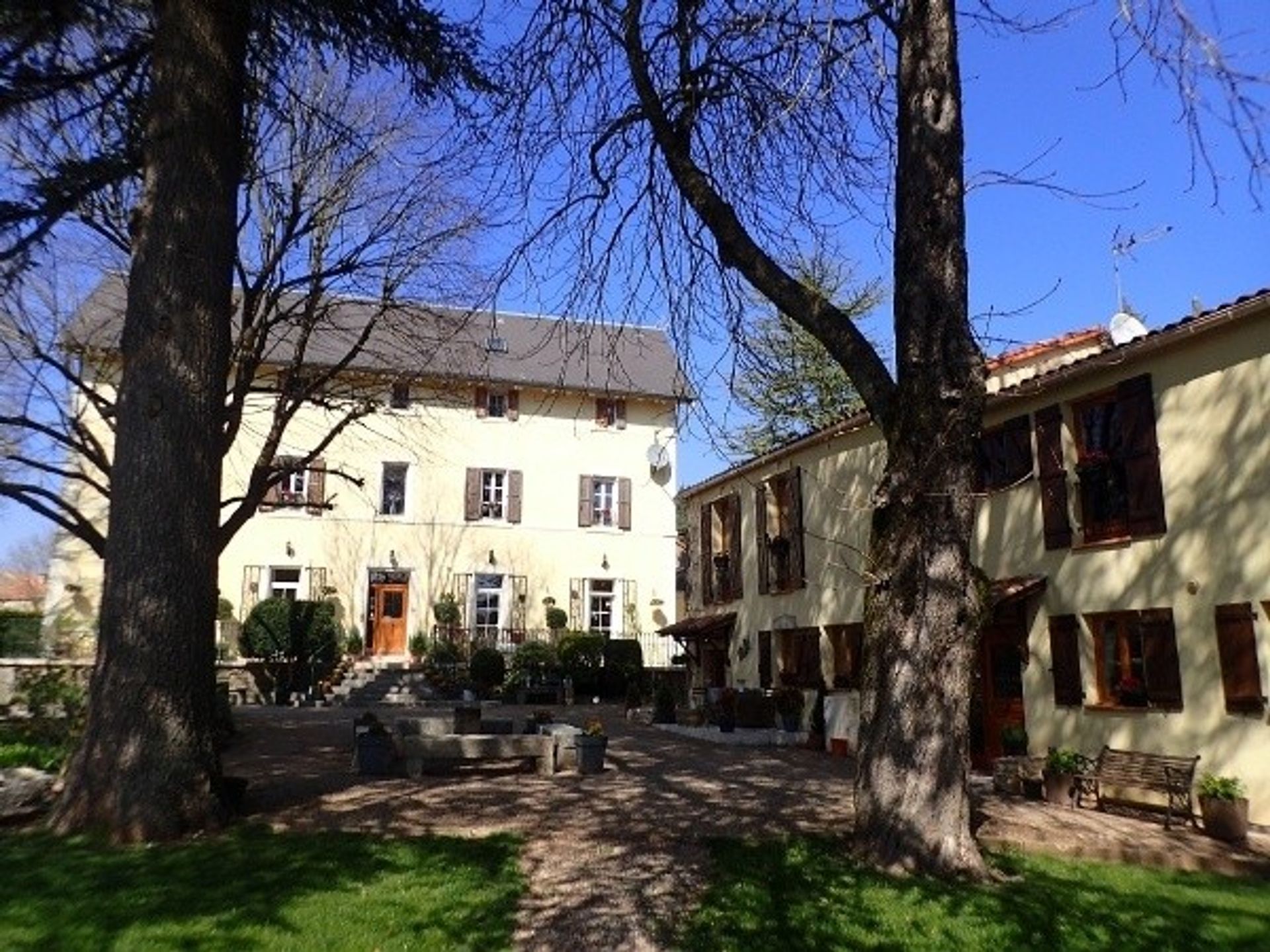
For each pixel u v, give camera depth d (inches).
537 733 590.2
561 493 1307.8
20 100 404.2
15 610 1305.4
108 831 318.3
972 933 255.6
